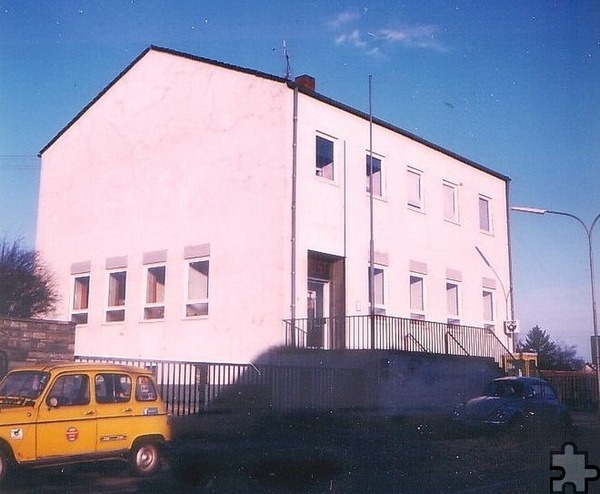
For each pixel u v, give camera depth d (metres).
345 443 16.67
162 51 27.27
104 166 28.48
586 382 32.22
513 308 33.44
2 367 15.21
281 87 23.75
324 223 24.16
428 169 29.41
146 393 12.28
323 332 23.62
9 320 15.46
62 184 29.91
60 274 29.06
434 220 29.34
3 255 23.67
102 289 27.53
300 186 23.50
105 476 11.89
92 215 28.50
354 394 21.16
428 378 22.78
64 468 12.34
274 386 19.11
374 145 26.70
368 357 21.23
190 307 24.83
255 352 22.83
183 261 25.23
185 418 16.05
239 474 12.16
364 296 25.19
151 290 26.27
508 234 34.00
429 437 18.42
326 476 12.24
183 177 25.80
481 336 27.94
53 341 16.08
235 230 23.98
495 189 33.72
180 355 24.69
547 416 19.64
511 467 13.64
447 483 11.74
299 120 23.77
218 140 25.03
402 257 27.33
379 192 26.95
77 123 29.80
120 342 26.52
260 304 22.97
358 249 25.27
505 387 20.20
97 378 11.65
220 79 25.34
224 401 17.86
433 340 25.36
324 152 24.86
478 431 18.67
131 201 27.27
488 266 32.34
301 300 22.95
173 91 26.69
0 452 10.38
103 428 11.47
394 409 21.25
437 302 28.92
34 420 10.72
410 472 12.86
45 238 30.03
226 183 24.55
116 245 27.42
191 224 25.23
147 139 27.19
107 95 28.89
